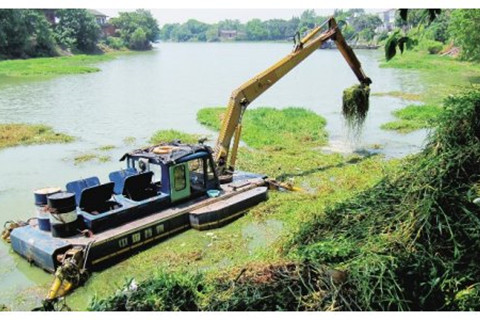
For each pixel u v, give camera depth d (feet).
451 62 162.50
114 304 18.15
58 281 25.12
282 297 17.38
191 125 74.49
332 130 68.54
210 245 30.86
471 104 24.93
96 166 51.26
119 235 28.89
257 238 31.91
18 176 47.37
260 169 48.37
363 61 194.49
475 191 21.93
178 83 131.44
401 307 16.85
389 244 20.49
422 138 62.85
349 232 23.24
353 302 16.96
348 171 47.26
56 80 132.57
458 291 18.17
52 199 27.73
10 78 134.10
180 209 33.04
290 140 61.77
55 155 55.62
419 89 108.06
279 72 41.78
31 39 208.33
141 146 60.08
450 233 19.93
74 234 28.63
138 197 32.73
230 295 17.97
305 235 25.09
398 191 24.99
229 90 117.91
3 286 26.21
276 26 520.01
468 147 23.59
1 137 62.23
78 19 251.19
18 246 29.14
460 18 110.63
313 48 43.75
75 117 79.61
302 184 43.62
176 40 604.49
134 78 142.92
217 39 561.02
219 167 39.17
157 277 19.63
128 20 326.65
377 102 92.22
